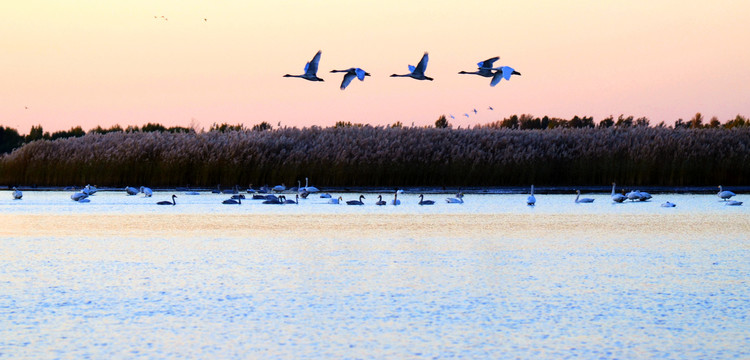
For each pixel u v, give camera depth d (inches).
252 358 657.0
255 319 776.9
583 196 2832.2
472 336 719.1
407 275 1020.5
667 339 709.3
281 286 939.3
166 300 857.5
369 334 725.3
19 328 740.0
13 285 936.3
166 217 1916.8
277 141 3324.3
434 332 732.7
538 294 894.4
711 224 1747.0
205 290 911.7
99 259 1154.7
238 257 1182.3
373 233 1541.6
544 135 3467.0
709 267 1086.4
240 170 3201.3
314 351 675.4
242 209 2203.5
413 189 3161.9
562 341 704.4
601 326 753.0
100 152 3248.0
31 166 3230.8
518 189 3166.8
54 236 1467.8
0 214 1988.2
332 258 1175.6
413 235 1502.2
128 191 2822.3
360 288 929.5
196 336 717.3
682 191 3110.2
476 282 970.1
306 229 1620.3
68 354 664.4
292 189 3161.9
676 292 904.9
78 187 3157.0
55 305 829.8
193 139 3351.4
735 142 3425.2
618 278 997.2
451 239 1433.3
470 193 2984.7
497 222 1796.3
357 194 2940.5
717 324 759.7
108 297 870.4
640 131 3521.2
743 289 920.9
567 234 1524.4
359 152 3213.6
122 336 716.0
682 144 3339.1
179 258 1167.6
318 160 3218.5
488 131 3550.7
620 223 1770.4
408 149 3245.6
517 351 676.1
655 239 1432.1
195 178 3218.5
